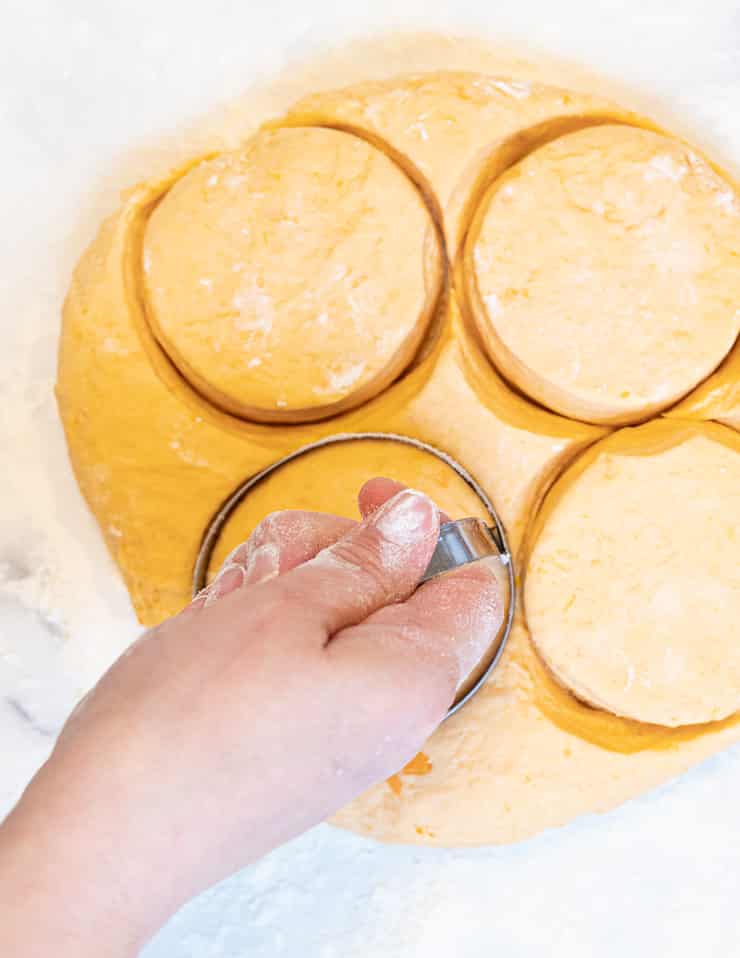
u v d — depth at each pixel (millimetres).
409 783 417
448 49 462
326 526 321
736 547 400
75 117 465
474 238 407
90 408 419
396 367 411
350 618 299
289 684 281
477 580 320
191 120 465
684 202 406
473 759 412
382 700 290
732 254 405
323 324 401
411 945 461
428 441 409
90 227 465
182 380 418
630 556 399
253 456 412
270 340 402
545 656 404
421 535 307
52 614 453
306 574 299
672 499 399
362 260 402
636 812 458
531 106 421
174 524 416
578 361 399
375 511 312
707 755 421
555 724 411
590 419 410
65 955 244
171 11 462
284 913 462
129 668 287
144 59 465
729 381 407
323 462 401
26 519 457
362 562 304
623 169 406
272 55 464
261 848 293
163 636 290
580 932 462
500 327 400
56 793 259
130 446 416
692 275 402
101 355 416
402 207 406
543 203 404
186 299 404
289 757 285
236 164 412
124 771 262
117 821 258
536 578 401
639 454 399
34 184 465
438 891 463
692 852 459
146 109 465
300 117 428
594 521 399
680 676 402
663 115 462
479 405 408
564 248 401
